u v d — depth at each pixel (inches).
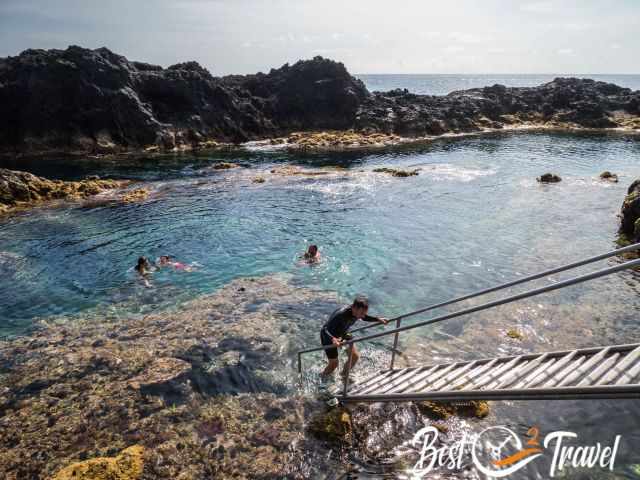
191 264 705.6
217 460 312.7
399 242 793.6
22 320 530.9
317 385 399.5
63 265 711.1
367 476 299.9
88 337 485.4
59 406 370.3
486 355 441.1
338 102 2721.5
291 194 1187.3
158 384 398.3
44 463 309.9
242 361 434.9
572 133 2465.6
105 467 293.6
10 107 1952.5
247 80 3011.8
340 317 374.9
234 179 1397.6
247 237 837.8
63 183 1272.1
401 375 375.6
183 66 2571.4
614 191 1136.8
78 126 1979.6
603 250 728.3
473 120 2775.6
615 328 483.2
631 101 2908.5
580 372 251.8
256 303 564.7
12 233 882.1
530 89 3469.5
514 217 930.1
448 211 989.2
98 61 2086.6
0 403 374.9
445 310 540.7
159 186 1316.4
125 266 702.5
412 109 2659.9
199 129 2236.7
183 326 506.3
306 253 720.3
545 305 542.6
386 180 1339.8
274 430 343.0
